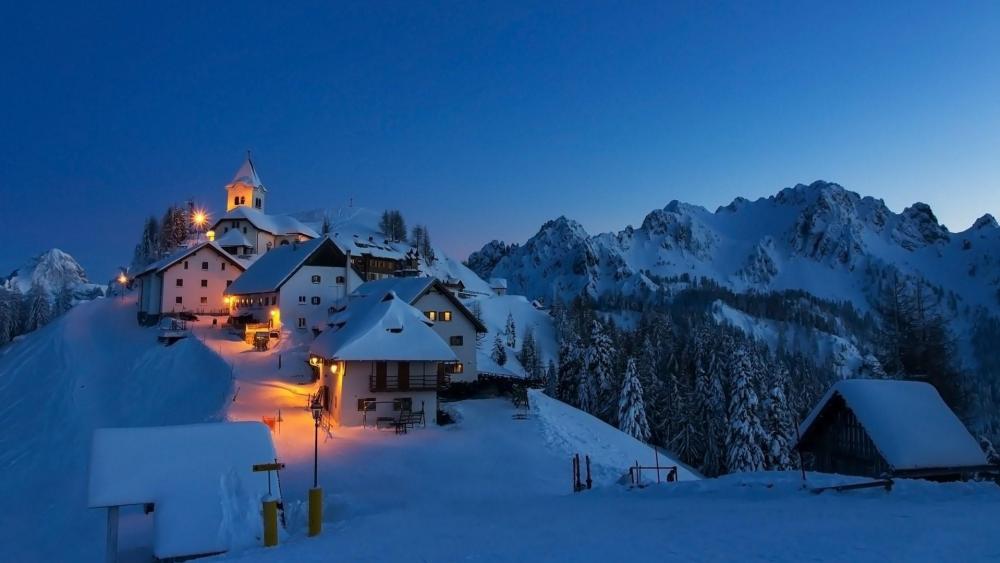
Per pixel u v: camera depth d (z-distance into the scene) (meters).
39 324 128.75
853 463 28.50
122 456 19.75
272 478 20.31
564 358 86.19
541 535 15.52
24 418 54.69
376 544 16.02
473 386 58.12
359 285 76.25
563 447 42.66
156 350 68.25
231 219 112.50
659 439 82.75
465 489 32.47
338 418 45.53
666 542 13.23
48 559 29.78
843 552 11.17
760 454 61.41
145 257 132.25
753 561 11.04
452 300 60.47
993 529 12.52
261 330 69.50
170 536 18.22
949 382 42.50
